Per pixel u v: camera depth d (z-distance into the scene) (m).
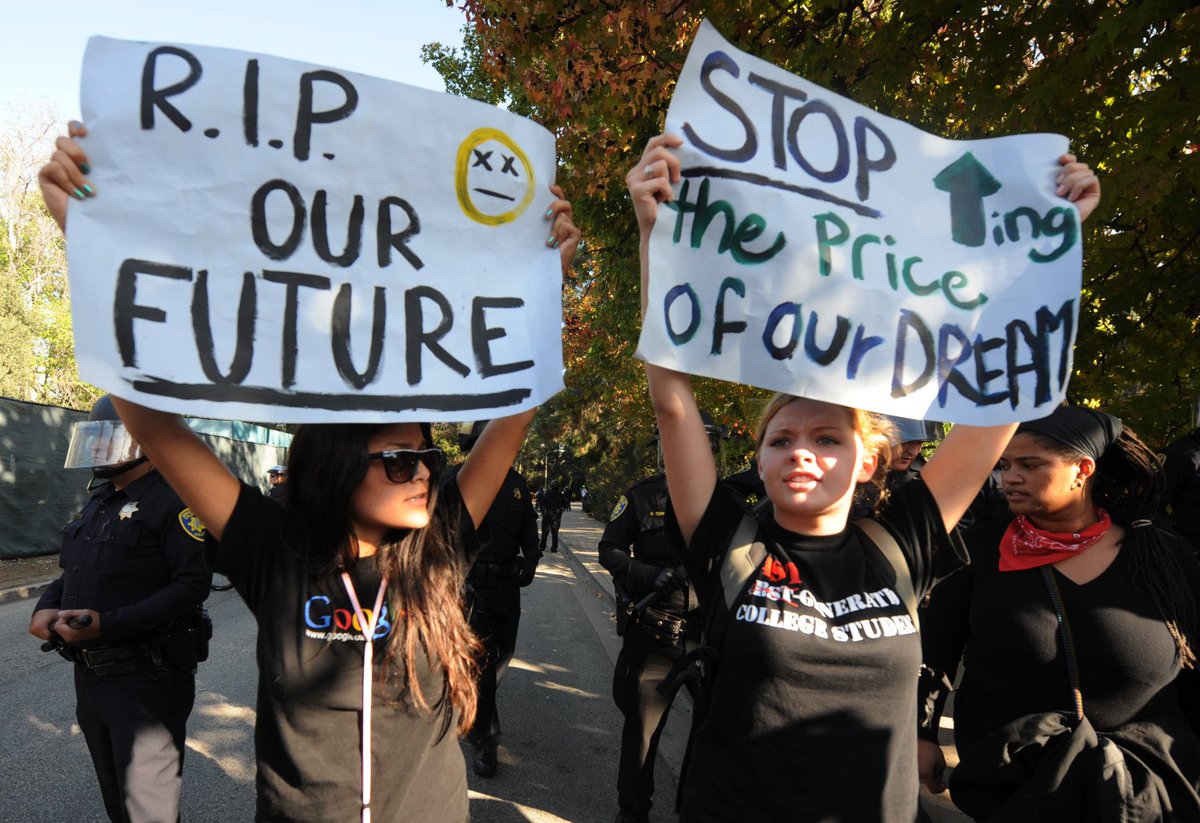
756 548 1.83
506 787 4.18
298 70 1.81
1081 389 4.75
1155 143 3.68
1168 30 3.68
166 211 1.70
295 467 1.79
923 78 5.55
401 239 1.86
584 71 6.38
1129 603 2.03
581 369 17.34
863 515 2.08
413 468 1.76
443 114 1.90
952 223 2.04
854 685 1.69
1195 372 4.22
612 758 4.64
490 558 4.37
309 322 1.78
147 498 2.90
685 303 1.86
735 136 1.93
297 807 1.69
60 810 3.84
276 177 1.78
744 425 9.34
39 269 30.25
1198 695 2.11
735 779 1.70
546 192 2.00
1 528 13.03
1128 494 2.14
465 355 1.88
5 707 5.50
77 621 2.66
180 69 1.74
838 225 1.95
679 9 6.02
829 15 5.86
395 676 1.75
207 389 1.69
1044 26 4.06
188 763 4.37
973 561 2.28
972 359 1.97
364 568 1.80
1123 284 4.38
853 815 1.63
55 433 14.34
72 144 1.66
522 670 6.62
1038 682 2.09
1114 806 1.86
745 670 1.72
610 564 3.68
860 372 1.90
